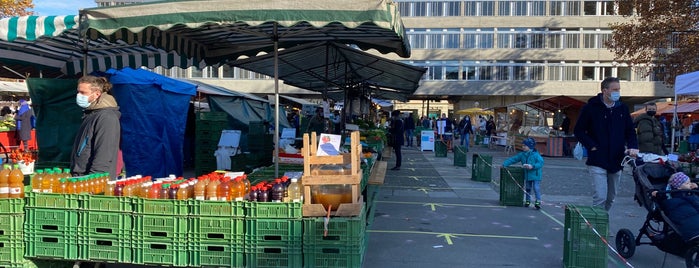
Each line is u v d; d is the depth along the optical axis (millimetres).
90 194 4180
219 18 4141
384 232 6688
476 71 49938
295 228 4043
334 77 11680
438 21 50312
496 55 49594
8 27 4629
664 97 46469
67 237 4180
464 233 6695
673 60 22094
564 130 22906
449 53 50094
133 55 7949
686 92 11406
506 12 49719
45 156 8305
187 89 10422
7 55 7395
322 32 6375
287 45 7477
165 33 6047
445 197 9609
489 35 49938
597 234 4801
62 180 4277
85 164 4719
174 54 7859
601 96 6164
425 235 6547
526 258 5598
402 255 5633
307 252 4055
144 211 4102
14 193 4266
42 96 8219
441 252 5770
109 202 4137
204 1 4168
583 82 48781
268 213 4055
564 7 49000
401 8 50781
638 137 9328
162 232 4102
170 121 9992
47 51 7480
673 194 5273
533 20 49156
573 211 4953
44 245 4211
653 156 5848
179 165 10312
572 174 14148
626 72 48438
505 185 8766
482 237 6496
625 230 5730
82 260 4207
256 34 5965
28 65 7848
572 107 24562
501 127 29328
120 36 5332
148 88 9438
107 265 4922
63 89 8203
